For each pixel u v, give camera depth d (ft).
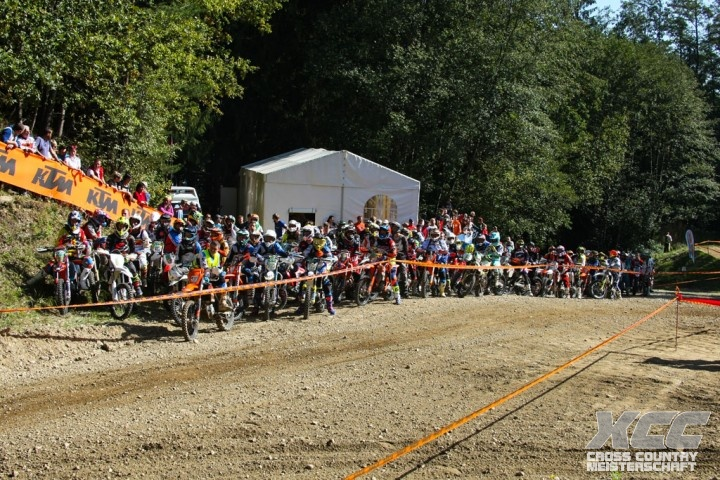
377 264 45.98
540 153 97.04
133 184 62.44
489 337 37.83
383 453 20.93
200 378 27.66
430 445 21.66
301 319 40.45
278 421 23.13
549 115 110.93
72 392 25.29
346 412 24.35
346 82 93.40
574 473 20.16
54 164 43.98
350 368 30.14
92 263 36.11
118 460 19.61
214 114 96.68
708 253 117.29
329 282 42.27
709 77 169.89
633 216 130.52
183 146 90.38
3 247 38.68
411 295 52.24
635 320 48.08
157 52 56.29
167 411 23.65
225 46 100.01
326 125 102.01
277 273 40.86
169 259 36.73
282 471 19.38
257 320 39.73
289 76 106.73
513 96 92.12
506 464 20.57
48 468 18.94
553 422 24.18
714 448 22.35
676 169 137.28
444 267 51.34
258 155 109.50
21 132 43.09
